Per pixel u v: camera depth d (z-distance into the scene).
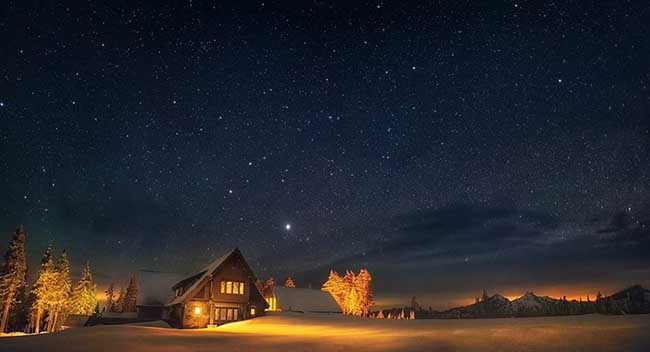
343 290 91.19
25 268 69.12
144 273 61.56
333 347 25.81
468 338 26.44
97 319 57.19
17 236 68.19
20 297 79.81
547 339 24.39
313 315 55.34
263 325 45.09
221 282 50.44
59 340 29.91
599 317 34.91
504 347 23.30
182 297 49.56
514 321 35.47
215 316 48.81
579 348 21.84
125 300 92.69
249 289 51.94
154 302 57.97
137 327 41.44
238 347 26.47
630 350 20.70
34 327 81.75
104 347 26.48
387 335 30.00
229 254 51.56
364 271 93.44
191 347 26.58
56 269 82.69
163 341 29.59
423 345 25.19
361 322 44.66
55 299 77.06
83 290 90.56
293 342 28.50
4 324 65.50
